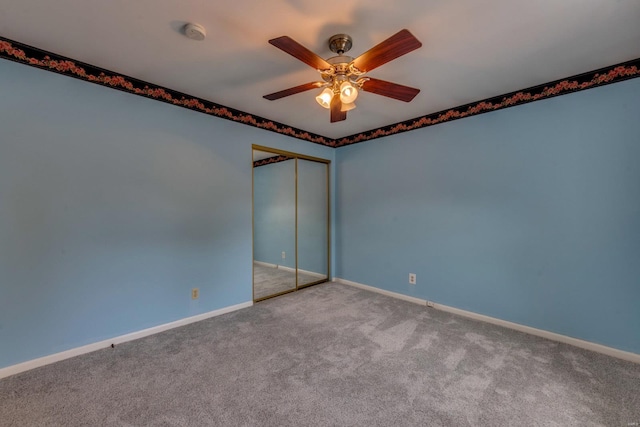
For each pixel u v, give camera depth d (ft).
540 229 8.13
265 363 6.63
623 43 6.02
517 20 5.28
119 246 7.67
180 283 8.86
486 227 9.17
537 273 8.18
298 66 7.10
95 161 7.27
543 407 5.17
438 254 10.37
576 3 4.81
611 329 7.07
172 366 6.50
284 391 5.61
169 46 6.24
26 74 6.35
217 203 9.75
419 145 10.85
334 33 5.73
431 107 9.80
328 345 7.52
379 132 12.19
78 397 5.41
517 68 7.11
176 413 5.00
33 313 6.44
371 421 4.84
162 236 8.48
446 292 10.16
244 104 9.64
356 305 10.71
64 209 6.84
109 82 7.43
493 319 9.00
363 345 7.52
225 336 8.07
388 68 7.10
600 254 7.22
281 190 13.16
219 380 5.97
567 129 7.65
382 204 12.19
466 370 6.36
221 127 9.80
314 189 14.01
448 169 10.05
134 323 7.93
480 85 8.09
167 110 8.52
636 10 4.95
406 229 11.33
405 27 5.52
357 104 9.53
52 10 5.07
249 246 10.67
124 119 7.72
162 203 8.47
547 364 6.60
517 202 8.53
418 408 5.16
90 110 7.18
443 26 5.47
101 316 7.38
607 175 7.11
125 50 6.43
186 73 7.50
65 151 6.84
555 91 7.79
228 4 4.91
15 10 5.06
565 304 7.73
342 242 14.02
